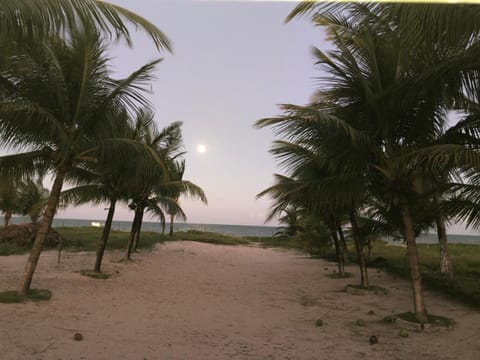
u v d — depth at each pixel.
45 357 4.67
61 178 8.61
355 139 6.64
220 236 40.31
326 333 6.53
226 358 5.09
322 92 8.09
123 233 31.97
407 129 7.25
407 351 5.54
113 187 12.29
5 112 6.95
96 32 5.54
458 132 6.89
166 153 14.90
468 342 5.98
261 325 7.03
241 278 14.02
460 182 7.52
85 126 8.43
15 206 27.09
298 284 12.84
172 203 17.17
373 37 6.86
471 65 5.31
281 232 39.22
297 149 9.30
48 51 7.22
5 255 16.08
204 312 7.96
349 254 22.95
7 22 3.80
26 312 6.74
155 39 4.90
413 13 4.06
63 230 32.41
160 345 5.50
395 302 9.54
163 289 10.66
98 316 6.95
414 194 7.68
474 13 4.00
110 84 8.53
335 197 8.45
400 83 6.50
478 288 10.59
